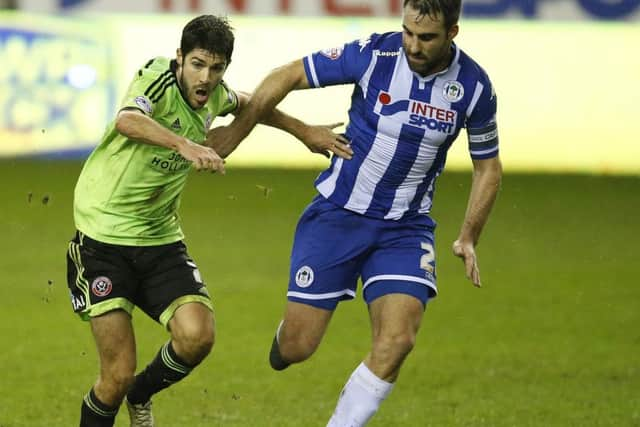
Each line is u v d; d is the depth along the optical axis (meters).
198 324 17.83
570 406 23.14
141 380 18.86
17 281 36.31
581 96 68.44
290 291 19.55
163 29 65.88
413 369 26.55
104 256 17.97
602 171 64.69
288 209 51.72
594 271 39.41
